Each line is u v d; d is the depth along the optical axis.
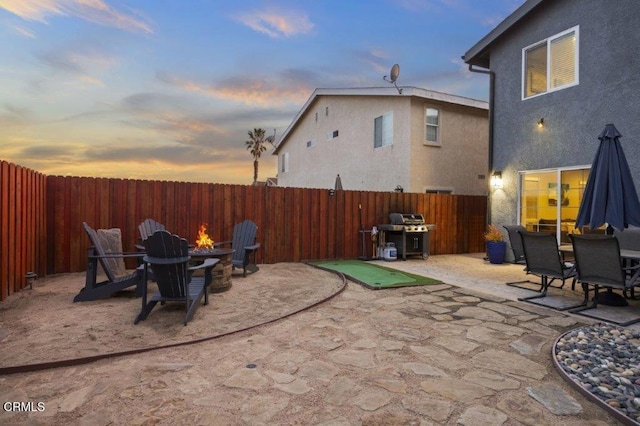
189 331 3.97
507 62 9.73
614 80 7.27
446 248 11.31
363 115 14.13
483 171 13.71
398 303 5.21
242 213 8.69
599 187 5.30
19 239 5.66
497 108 10.04
